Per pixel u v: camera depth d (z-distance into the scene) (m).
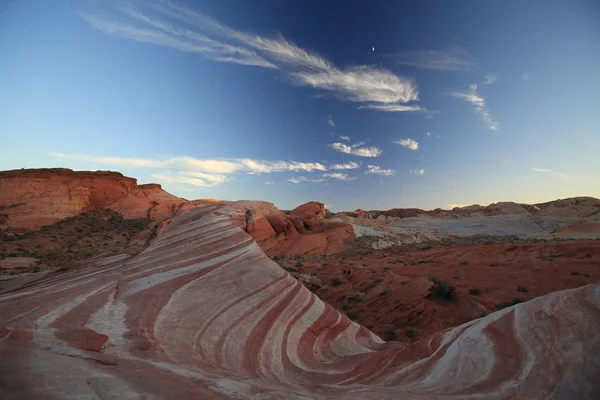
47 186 64.81
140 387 4.28
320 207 83.12
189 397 4.15
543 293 20.66
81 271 14.77
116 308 9.98
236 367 7.71
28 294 10.89
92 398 3.62
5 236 50.06
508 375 6.04
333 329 13.29
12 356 4.70
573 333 6.41
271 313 12.19
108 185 75.38
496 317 8.66
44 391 3.59
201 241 18.48
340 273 28.81
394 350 10.32
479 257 35.19
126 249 36.06
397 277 23.89
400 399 5.54
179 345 8.08
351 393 6.23
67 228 56.88
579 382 5.06
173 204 79.62
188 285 13.05
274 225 53.03
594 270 24.83
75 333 6.92
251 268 15.70
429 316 18.09
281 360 9.25
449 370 7.12
